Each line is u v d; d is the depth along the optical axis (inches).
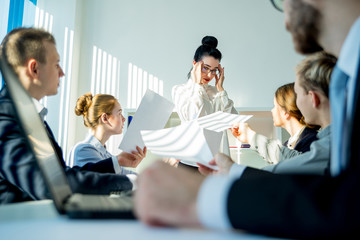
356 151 12.2
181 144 42.7
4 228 11.9
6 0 116.2
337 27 17.2
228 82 141.6
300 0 18.0
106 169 50.4
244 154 129.1
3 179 32.4
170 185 11.9
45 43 41.4
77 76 149.3
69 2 146.3
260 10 144.9
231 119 59.9
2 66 16.2
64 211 15.4
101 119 80.2
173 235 10.4
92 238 10.0
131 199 19.6
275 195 10.1
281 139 122.2
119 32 152.3
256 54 141.9
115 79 149.1
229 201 10.5
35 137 18.9
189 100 91.4
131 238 9.9
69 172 36.3
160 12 151.5
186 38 148.3
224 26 146.1
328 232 8.9
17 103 16.4
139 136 57.7
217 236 10.2
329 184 9.8
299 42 19.8
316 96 38.9
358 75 13.2
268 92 138.9
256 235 10.2
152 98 60.2
